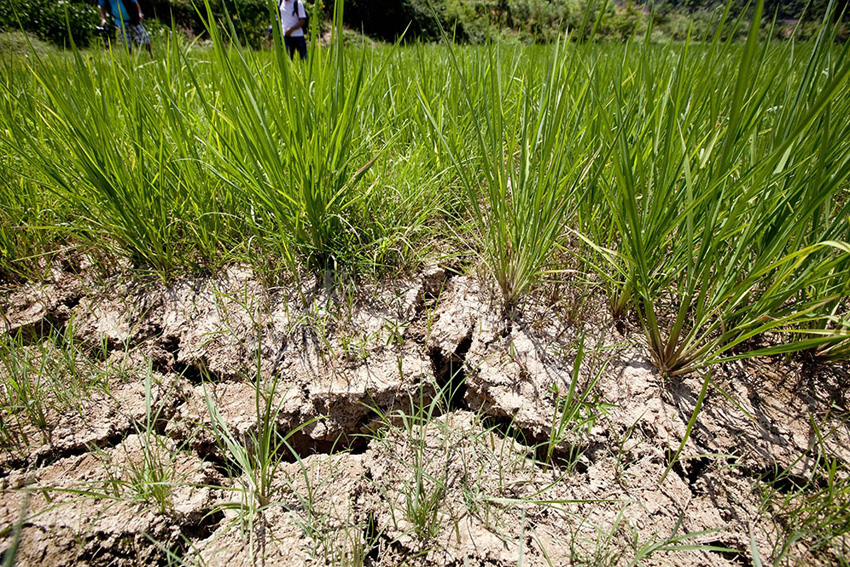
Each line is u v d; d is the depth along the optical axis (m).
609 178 1.59
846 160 1.14
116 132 1.77
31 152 1.86
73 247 1.79
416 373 1.58
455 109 2.09
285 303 1.63
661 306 1.68
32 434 1.36
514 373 1.54
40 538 1.14
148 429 1.26
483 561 1.15
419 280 1.84
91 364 1.54
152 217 1.75
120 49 2.37
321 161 1.55
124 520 1.18
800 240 1.35
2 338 1.59
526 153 1.52
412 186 1.95
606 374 1.51
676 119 1.38
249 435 1.43
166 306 1.73
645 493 1.27
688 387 1.48
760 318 1.24
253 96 1.43
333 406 1.50
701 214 1.41
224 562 1.15
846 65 0.84
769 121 1.67
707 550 1.12
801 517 1.20
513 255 1.65
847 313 1.43
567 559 1.14
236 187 1.58
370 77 1.90
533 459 1.33
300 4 4.91
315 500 1.28
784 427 1.38
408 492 1.23
